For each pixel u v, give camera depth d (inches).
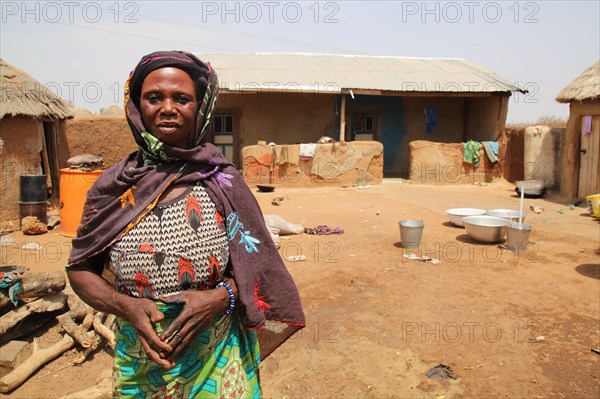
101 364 158.9
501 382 145.4
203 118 70.5
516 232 287.4
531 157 555.5
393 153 762.2
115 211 68.7
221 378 72.1
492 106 681.6
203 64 71.9
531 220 392.2
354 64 759.1
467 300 209.3
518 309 199.8
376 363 155.9
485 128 703.1
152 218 67.3
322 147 581.9
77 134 434.9
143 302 65.2
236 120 706.8
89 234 69.1
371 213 415.5
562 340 172.4
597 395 138.9
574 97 471.2
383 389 141.8
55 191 415.8
